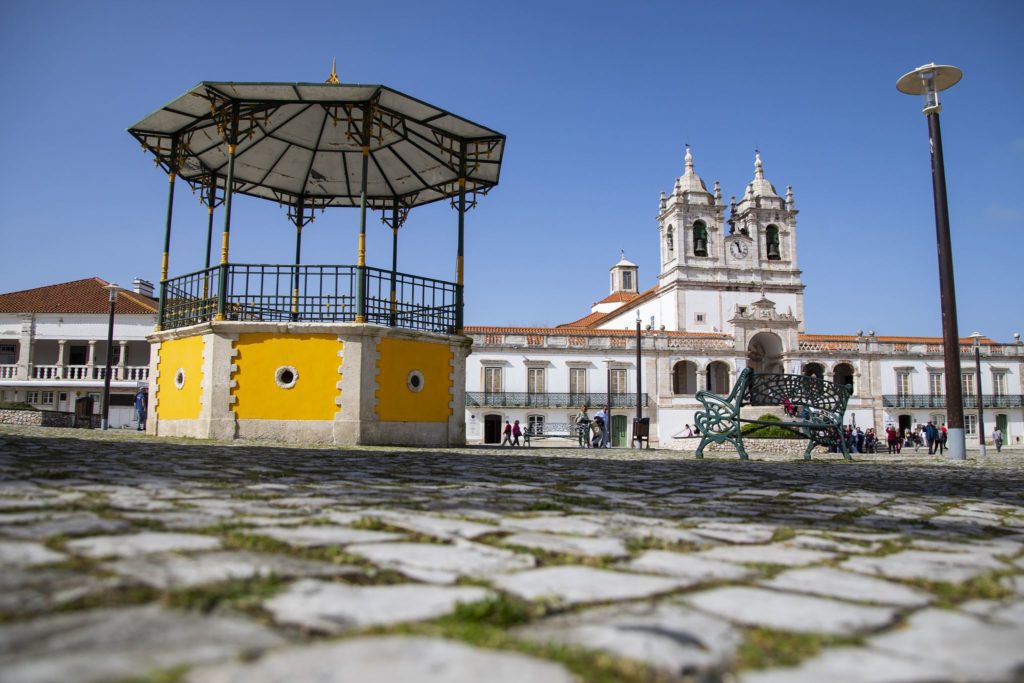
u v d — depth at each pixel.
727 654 1.73
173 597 1.97
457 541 3.06
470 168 16.30
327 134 16.06
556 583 2.37
